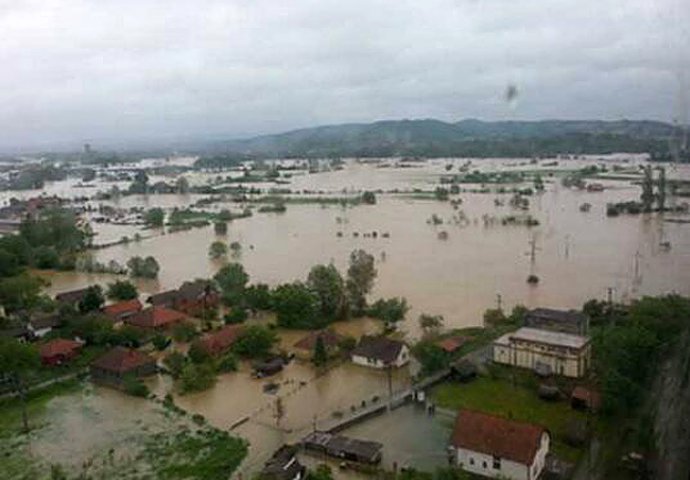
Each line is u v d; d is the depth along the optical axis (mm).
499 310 101000
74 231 176375
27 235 169250
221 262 157500
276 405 72812
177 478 57344
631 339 63625
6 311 108000
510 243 171000
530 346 77875
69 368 86312
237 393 77750
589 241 167875
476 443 56219
